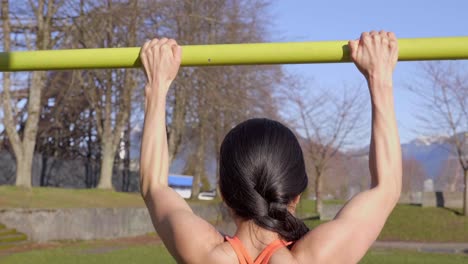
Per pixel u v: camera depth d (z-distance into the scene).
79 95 37.66
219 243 1.63
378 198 1.69
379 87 1.85
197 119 33.22
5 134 37.50
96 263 15.59
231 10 26.92
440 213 31.72
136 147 48.56
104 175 33.69
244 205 1.64
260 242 1.64
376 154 1.76
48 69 2.27
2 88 30.03
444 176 67.69
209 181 57.09
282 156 1.68
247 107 28.41
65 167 38.16
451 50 2.05
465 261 17.78
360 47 1.91
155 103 1.94
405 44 2.06
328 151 38.56
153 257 17.31
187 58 2.13
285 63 2.16
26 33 28.31
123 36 25.17
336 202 44.16
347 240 1.60
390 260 17.44
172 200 1.74
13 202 24.44
